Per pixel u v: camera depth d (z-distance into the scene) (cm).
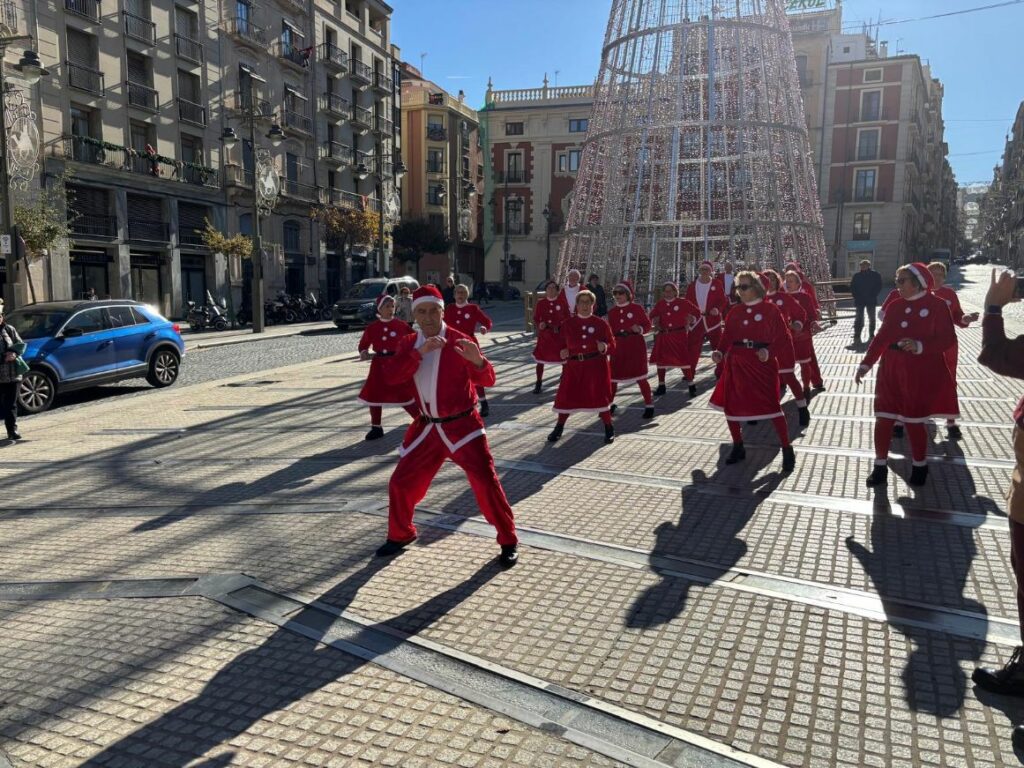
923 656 324
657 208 2294
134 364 1273
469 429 437
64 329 1159
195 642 356
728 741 270
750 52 2223
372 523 521
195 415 998
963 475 587
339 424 894
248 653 344
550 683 311
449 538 487
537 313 1089
